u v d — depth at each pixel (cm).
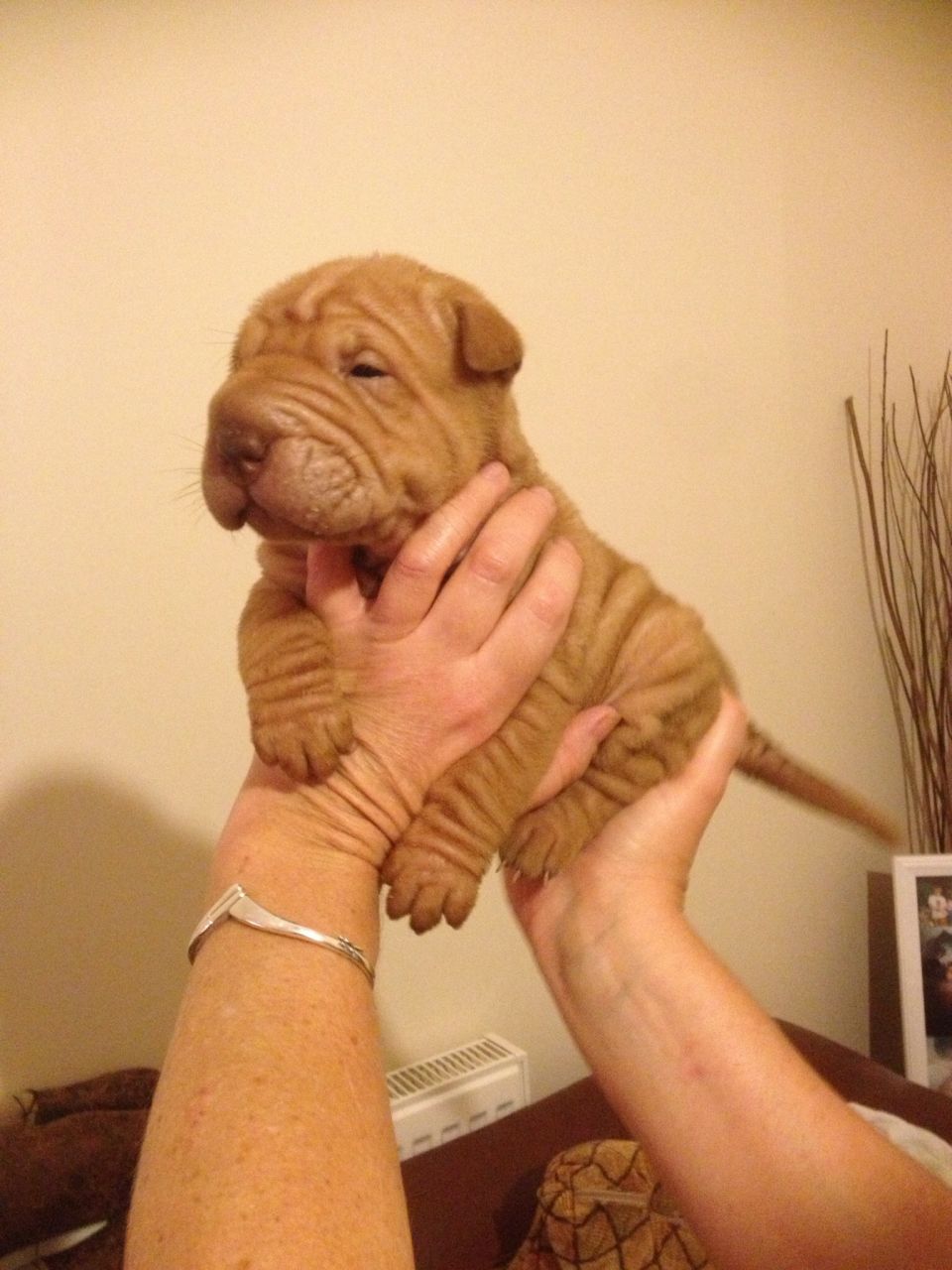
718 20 88
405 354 39
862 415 100
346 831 37
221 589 66
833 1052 78
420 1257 59
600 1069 42
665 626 46
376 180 70
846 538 100
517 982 81
